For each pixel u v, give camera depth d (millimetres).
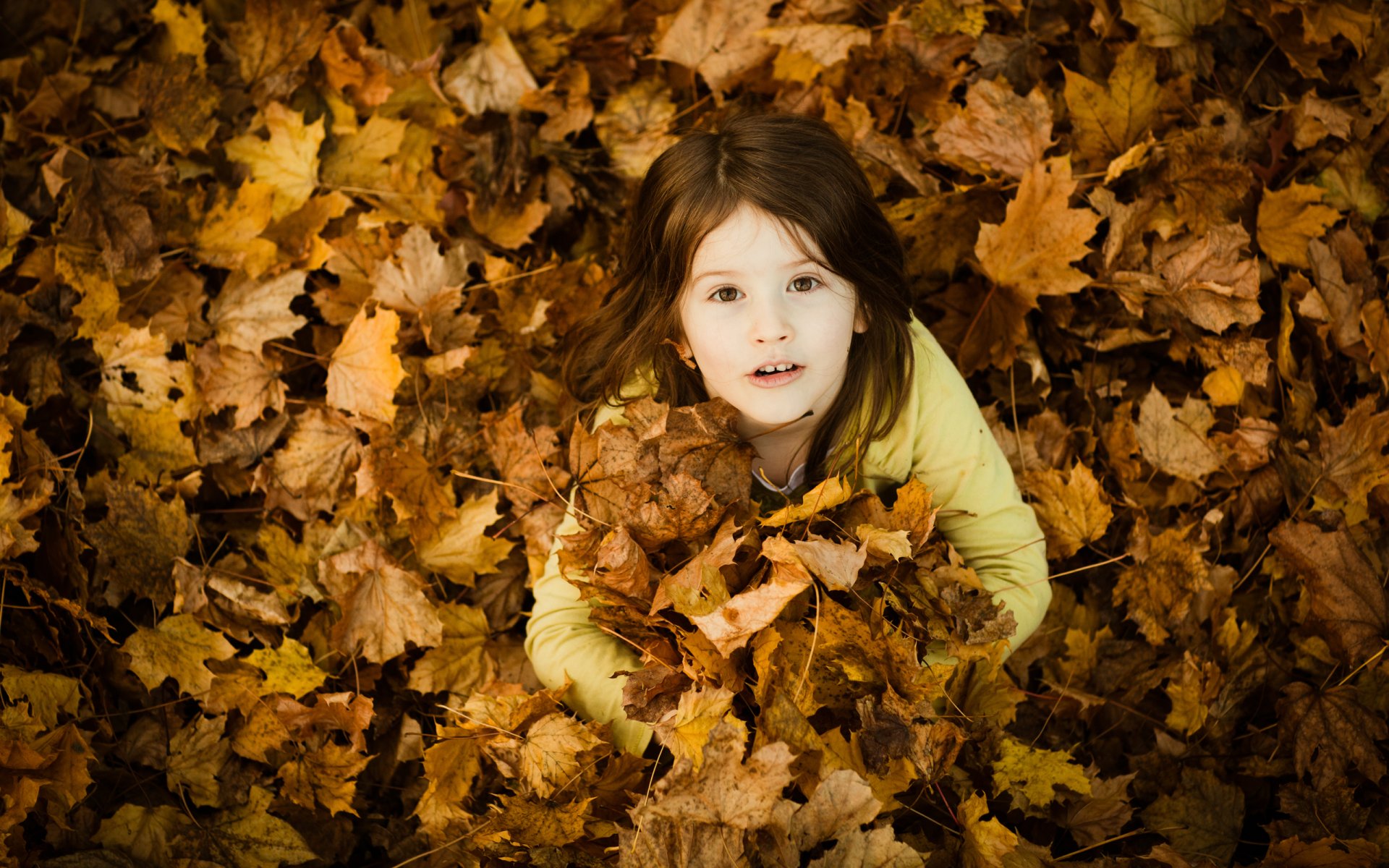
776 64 1688
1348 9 1652
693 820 1022
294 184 1659
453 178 1741
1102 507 1501
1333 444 1501
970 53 1694
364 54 1717
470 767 1333
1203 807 1355
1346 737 1356
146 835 1299
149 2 1814
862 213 1202
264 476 1536
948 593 1221
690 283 1149
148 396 1494
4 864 1191
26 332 1496
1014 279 1547
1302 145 1656
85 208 1527
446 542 1504
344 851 1384
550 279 1646
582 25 1810
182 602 1413
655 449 1223
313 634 1475
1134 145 1610
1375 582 1368
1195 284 1564
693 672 1172
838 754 1142
